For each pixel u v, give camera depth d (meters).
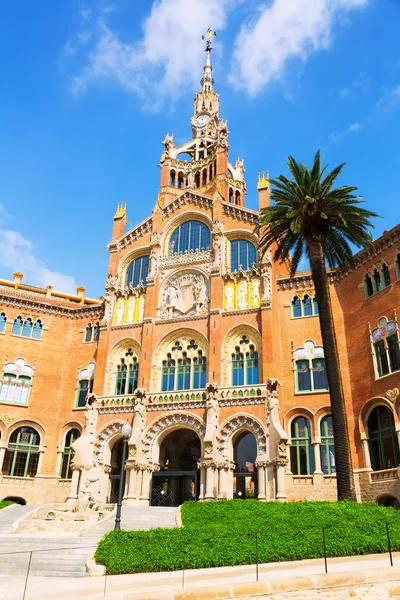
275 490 39.97
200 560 21.44
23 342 55.16
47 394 54.28
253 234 51.88
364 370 43.41
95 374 51.69
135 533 25.52
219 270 50.91
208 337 49.12
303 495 42.34
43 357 55.47
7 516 37.28
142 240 57.78
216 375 46.38
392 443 39.56
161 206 57.94
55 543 27.95
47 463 51.62
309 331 48.16
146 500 44.47
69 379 55.50
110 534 25.52
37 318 56.84
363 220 37.53
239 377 46.97
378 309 43.41
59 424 53.44
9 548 27.50
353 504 30.20
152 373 49.72
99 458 47.81
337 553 22.38
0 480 49.16
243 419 44.00
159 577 19.86
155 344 51.06
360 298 45.75
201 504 34.84
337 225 37.84
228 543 22.92
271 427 42.09
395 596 16.95
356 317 45.69
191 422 45.69
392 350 41.28
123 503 43.28
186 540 23.45
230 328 48.47
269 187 53.47
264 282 48.62
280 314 49.97
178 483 50.06
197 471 46.50
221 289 50.25
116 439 48.69
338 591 16.67
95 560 22.92
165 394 47.66
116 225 59.97
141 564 21.58
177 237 56.44
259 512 30.72
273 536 23.81
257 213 52.34
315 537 23.50
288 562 21.45
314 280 36.69
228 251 52.91
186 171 64.31
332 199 36.41
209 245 54.12
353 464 41.84
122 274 57.25
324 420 44.75
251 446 61.19
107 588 17.59
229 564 21.41
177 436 53.78
